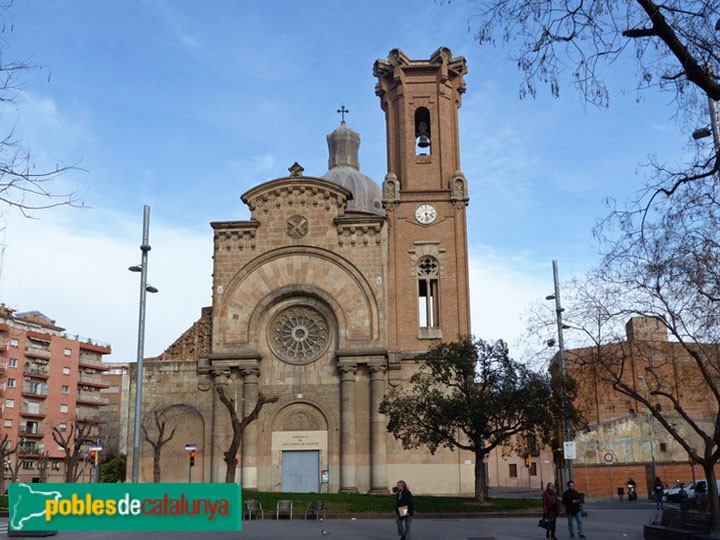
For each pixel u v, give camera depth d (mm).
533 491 87875
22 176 13891
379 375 53812
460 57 62469
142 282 35562
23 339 118062
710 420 71750
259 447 54000
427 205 58312
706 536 20953
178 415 55250
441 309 56219
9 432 113562
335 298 55969
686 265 21062
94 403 131750
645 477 70875
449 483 52562
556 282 47031
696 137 17578
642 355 30047
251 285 56656
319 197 57906
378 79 63062
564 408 42375
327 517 39500
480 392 43594
